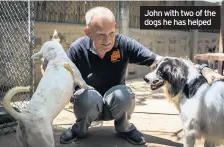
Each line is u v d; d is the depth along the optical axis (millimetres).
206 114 3207
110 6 9539
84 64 3746
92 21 3281
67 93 3137
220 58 5520
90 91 3660
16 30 6551
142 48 3734
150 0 10922
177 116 5281
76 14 8875
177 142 4008
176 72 3363
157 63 3568
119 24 9789
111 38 3361
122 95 3699
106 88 3936
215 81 3277
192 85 3322
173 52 12375
